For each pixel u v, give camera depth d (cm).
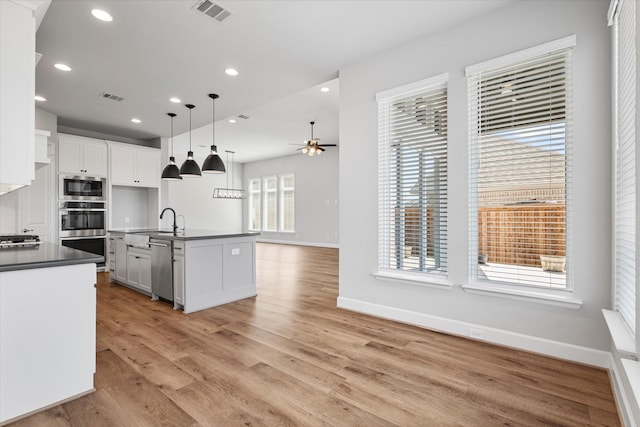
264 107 584
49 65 358
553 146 249
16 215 474
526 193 261
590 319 232
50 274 191
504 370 228
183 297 363
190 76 388
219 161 454
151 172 656
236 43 316
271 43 317
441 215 308
